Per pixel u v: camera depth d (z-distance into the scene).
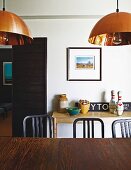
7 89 7.14
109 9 3.19
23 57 3.28
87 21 3.28
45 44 3.25
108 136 3.25
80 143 1.69
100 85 3.32
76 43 3.29
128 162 1.31
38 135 2.24
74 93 3.33
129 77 3.31
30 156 1.41
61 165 1.27
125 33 1.81
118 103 2.98
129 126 2.08
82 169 1.21
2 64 7.07
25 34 1.47
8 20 1.37
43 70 3.27
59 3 3.18
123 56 3.30
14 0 3.18
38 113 3.30
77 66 3.30
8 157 1.40
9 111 6.62
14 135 3.32
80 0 3.18
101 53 3.28
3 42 1.83
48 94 3.33
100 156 1.41
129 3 3.20
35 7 3.18
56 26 3.29
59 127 3.33
